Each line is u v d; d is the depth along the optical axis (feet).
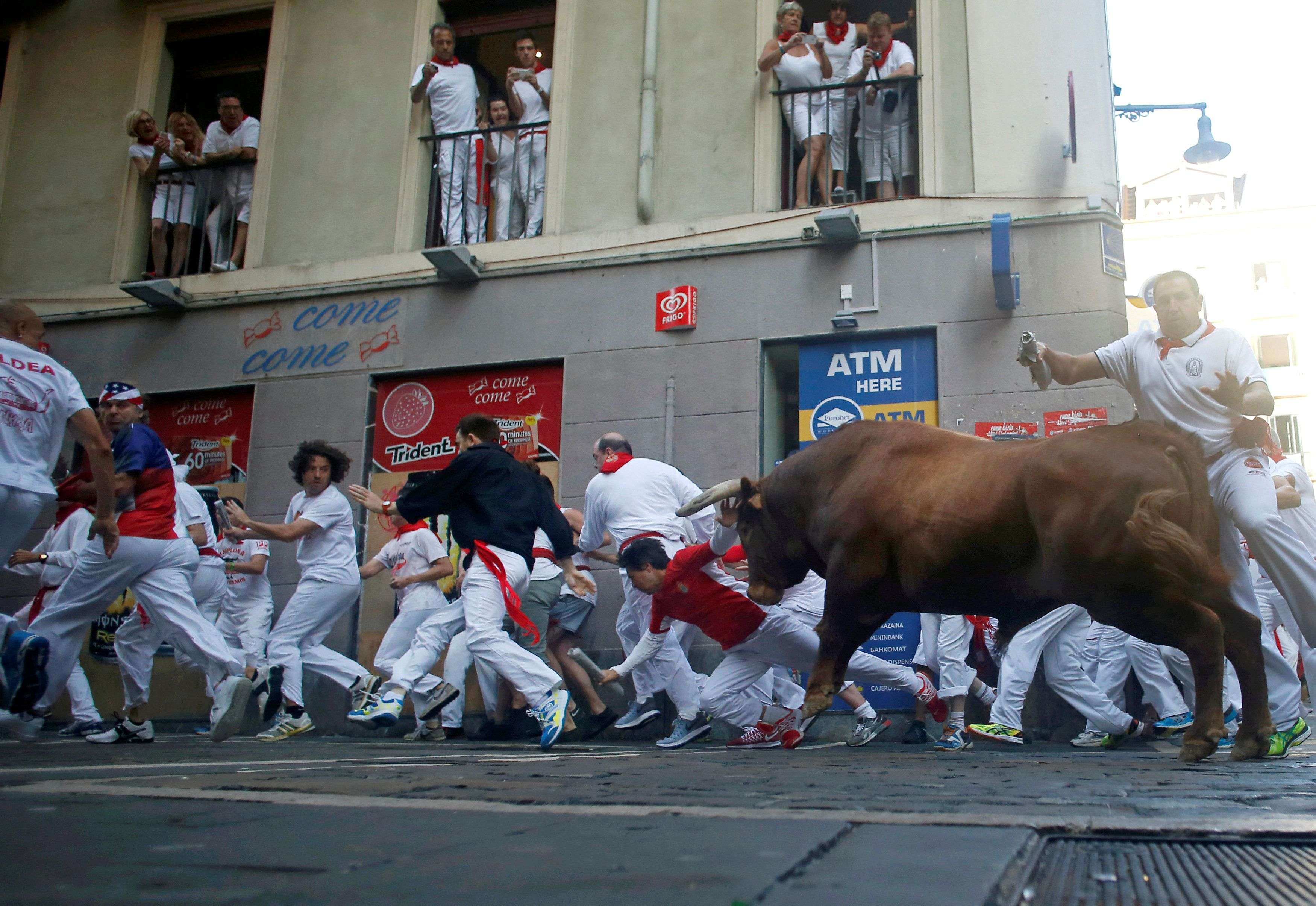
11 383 15.65
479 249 34.17
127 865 4.26
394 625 27.43
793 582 18.12
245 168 38.47
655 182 33.17
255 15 39.42
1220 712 12.96
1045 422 27.89
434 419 33.47
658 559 20.77
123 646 22.58
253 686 20.36
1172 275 16.35
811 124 31.68
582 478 31.42
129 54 40.34
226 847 4.82
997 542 14.14
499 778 9.70
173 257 38.11
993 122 30.42
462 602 21.03
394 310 34.27
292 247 36.63
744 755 16.75
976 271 29.17
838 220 29.48
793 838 5.16
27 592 35.50
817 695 15.90
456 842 5.02
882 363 29.68
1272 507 15.53
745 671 20.75
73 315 37.68
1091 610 13.37
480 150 35.76
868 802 7.31
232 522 25.55
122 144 39.55
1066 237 28.78
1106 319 28.14
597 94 34.37
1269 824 6.13
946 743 20.75
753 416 30.30
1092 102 29.91
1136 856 5.37
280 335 35.32
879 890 3.84
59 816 5.99
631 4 34.68
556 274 32.86
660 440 30.91
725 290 31.14
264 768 11.25
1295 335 115.85
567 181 34.01
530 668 18.61
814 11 38.09
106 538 17.90
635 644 24.49
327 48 37.91
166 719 32.68
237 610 27.89
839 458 16.65
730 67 33.30
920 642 26.35
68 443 36.37
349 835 5.30
